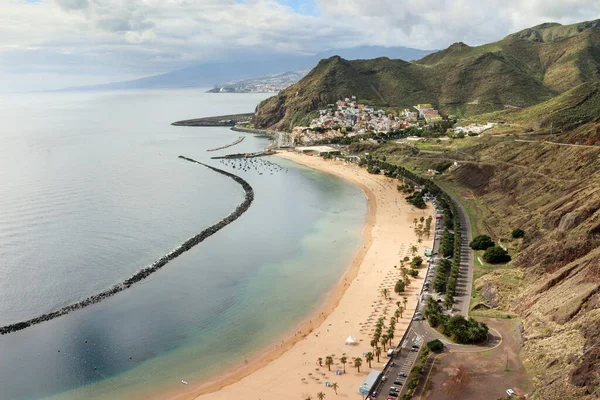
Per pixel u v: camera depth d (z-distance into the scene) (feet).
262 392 367.25
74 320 479.41
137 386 381.40
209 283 563.48
